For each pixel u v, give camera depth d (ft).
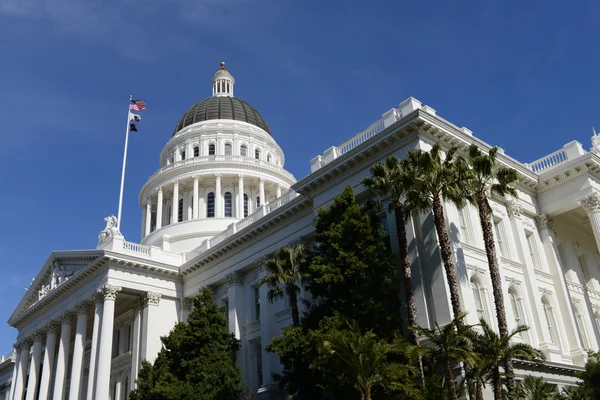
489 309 102.94
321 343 82.53
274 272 111.55
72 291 176.65
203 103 280.10
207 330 128.06
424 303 98.02
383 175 96.27
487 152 119.14
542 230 128.36
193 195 233.35
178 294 171.53
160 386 119.75
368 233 97.71
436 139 109.91
